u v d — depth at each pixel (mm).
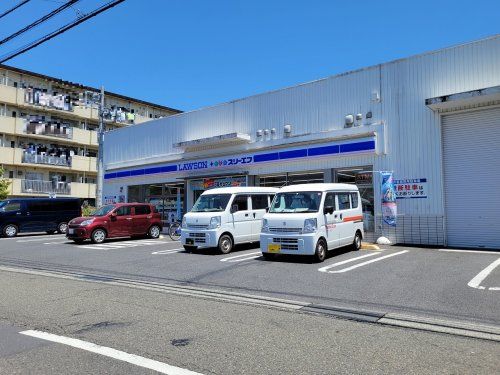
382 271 9172
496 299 6688
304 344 4723
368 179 15406
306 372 3951
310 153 16750
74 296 7285
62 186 37250
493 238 12953
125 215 17719
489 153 13133
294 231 10695
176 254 12773
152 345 4707
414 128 14453
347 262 10477
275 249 10898
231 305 6582
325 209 11117
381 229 14883
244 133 19484
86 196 39000
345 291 7434
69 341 4863
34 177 36406
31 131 35250
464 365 4105
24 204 21906
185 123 22391
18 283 8594
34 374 3932
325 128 16719
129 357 4348
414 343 4754
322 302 6730
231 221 12875
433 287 7578
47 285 8352
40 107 36250
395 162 14766
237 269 9828
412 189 14359
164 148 23500
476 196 13305
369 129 15344
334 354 4410
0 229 20797
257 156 18609
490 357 4316
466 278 8281
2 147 33750
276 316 5922
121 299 7039
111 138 27109
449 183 13797
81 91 39469
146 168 24000
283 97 18172
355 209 12906
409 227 14336
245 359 4281
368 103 15570
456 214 13633
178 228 17969
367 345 4688
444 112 13859
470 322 5586
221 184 20328
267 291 7578
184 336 5020
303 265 10172
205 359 4285
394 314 5980
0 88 33844
